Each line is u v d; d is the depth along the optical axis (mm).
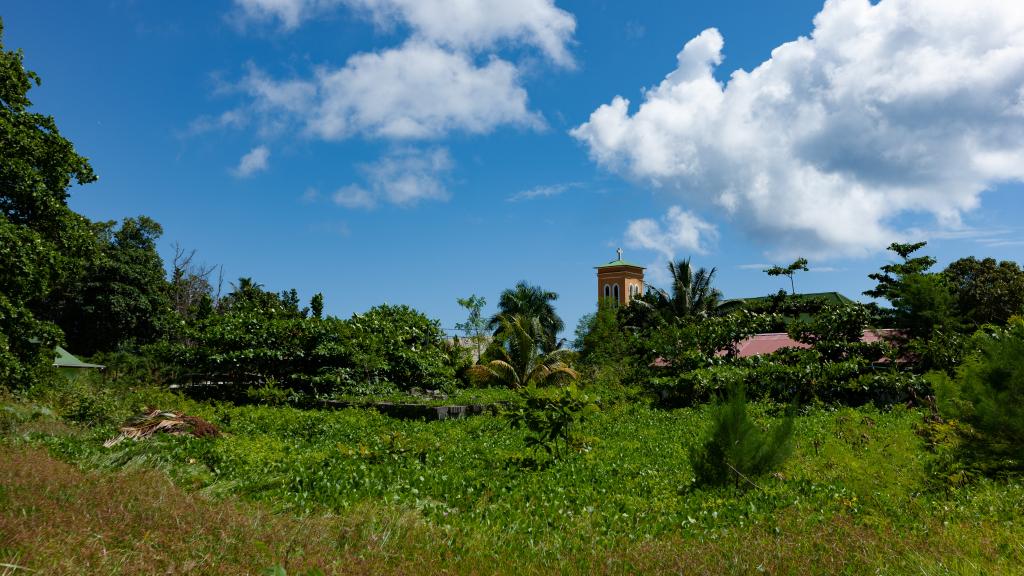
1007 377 8188
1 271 17359
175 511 6055
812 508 7539
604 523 7168
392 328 29516
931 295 25406
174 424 11938
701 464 8906
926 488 8219
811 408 19859
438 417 19672
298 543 5691
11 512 5340
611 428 17156
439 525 6977
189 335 25906
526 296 55625
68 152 21547
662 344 26891
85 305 42219
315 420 15797
